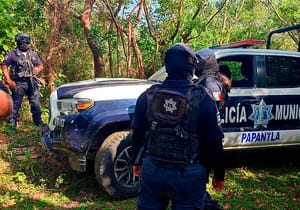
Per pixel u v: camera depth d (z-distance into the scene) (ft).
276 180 17.88
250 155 21.20
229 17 50.29
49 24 36.40
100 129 15.33
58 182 16.58
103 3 39.60
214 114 8.94
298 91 18.51
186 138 8.73
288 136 18.38
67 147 15.37
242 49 18.03
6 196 15.60
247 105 17.44
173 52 9.21
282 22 56.03
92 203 15.16
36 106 24.75
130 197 15.58
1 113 6.62
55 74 35.42
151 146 9.07
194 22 35.12
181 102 8.80
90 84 17.29
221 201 15.33
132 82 17.53
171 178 8.82
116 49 38.52
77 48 39.45
